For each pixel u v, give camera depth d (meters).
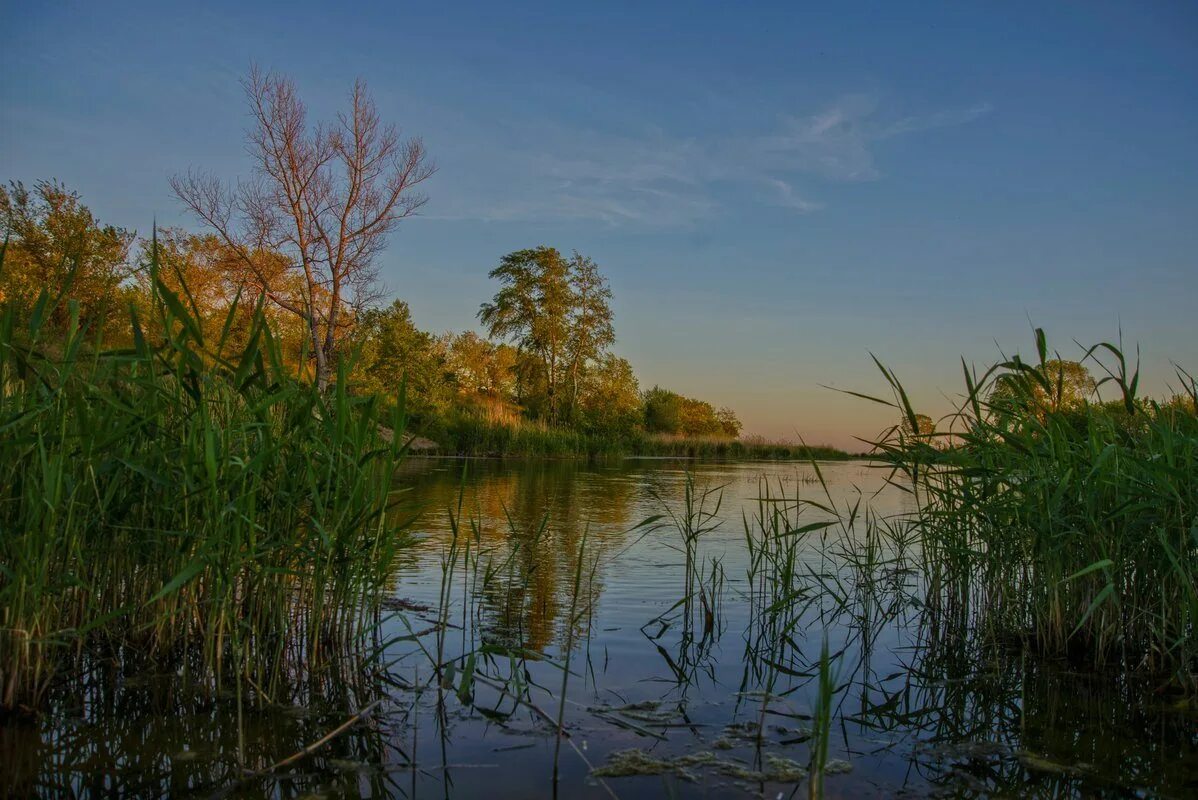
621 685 3.16
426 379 26.38
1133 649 3.66
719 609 4.46
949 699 3.12
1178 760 2.52
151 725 2.64
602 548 6.31
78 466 2.96
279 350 3.33
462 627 3.91
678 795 2.19
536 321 40.47
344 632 3.51
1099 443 3.73
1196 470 3.40
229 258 20.73
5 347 2.73
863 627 4.23
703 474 17.42
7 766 2.29
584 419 37.91
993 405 3.94
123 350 3.00
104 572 3.22
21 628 2.63
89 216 18.77
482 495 10.48
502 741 2.56
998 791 2.27
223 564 2.92
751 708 2.94
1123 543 3.62
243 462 2.95
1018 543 3.94
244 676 3.13
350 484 3.39
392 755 2.43
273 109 20.38
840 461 30.72
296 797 2.14
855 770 2.41
